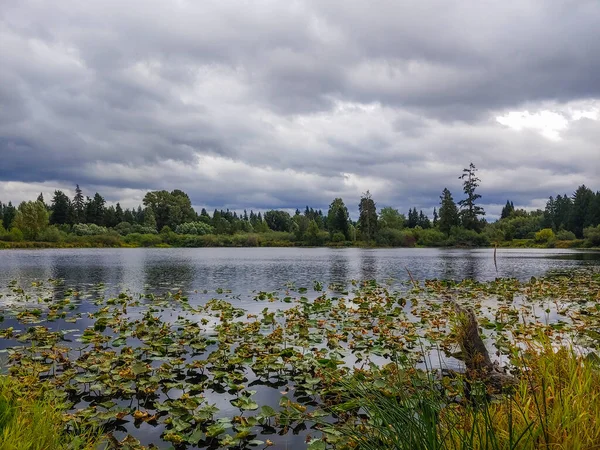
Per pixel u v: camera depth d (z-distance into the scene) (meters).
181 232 94.88
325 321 9.68
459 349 7.09
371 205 84.44
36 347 7.20
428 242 78.38
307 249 71.88
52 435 3.47
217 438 4.22
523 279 19.36
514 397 3.62
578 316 9.86
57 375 5.92
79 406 4.92
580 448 2.65
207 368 6.41
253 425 4.33
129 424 4.53
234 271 24.77
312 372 6.14
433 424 2.91
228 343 7.64
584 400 3.16
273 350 7.10
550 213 96.38
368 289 15.76
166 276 21.52
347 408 4.57
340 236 85.69
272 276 21.62
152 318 9.68
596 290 14.56
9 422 3.38
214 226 102.56
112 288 16.30
